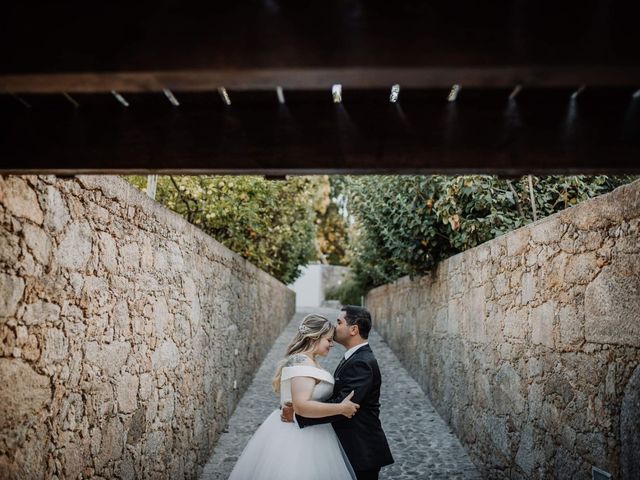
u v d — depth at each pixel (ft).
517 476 12.30
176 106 5.91
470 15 4.07
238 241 24.77
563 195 16.88
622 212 7.93
